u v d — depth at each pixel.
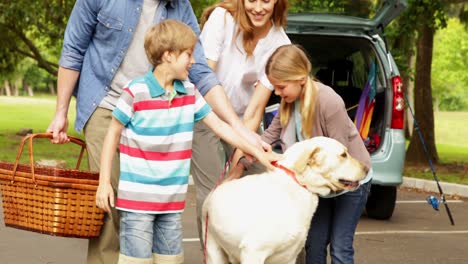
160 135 4.26
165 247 4.37
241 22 5.27
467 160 17.64
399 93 8.74
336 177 4.31
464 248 7.59
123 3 4.70
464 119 42.91
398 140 8.64
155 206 4.27
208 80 4.91
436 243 7.80
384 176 8.52
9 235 7.59
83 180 4.27
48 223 4.29
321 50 9.54
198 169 5.60
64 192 4.26
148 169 4.27
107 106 4.81
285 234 4.17
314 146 4.32
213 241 4.36
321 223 5.12
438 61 46.81
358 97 9.53
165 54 4.23
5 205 4.47
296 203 4.25
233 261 4.32
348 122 4.87
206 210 4.37
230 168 5.16
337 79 9.73
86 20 4.74
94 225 4.38
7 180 4.39
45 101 52.59
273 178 4.29
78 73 4.88
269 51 5.39
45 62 20.84
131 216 4.27
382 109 8.80
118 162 4.81
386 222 8.99
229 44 5.39
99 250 4.71
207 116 4.41
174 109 4.30
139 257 4.27
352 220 5.02
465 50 46.97
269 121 8.21
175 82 4.32
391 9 8.57
